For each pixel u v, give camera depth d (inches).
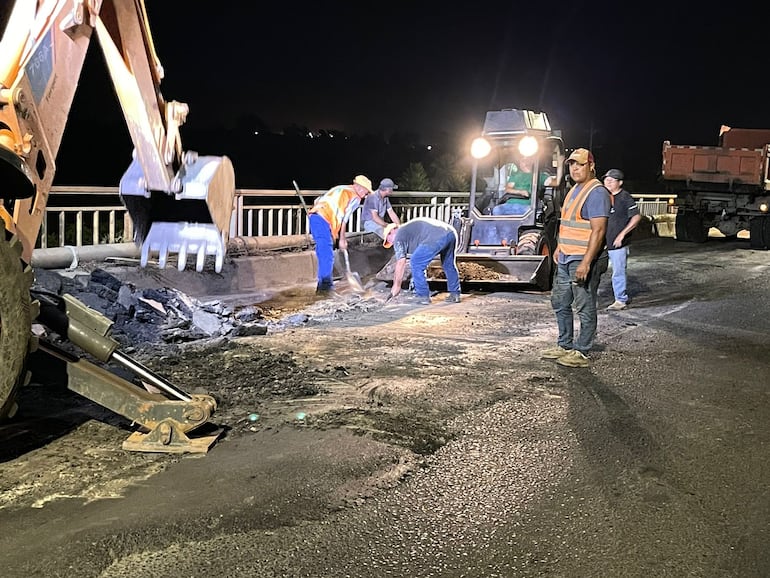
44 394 219.5
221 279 404.5
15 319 158.6
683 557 140.1
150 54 203.8
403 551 140.3
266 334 313.4
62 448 182.1
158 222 237.1
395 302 399.5
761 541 146.5
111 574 129.6
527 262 434.0
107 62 201.2
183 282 382.0
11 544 137.9
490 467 179.3
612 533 148.8
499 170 486.0
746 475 177.9
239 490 162.2
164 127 217.6
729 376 264.7
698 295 450.9
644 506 160.9
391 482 169.3
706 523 153.6
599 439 199.3
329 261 420.8
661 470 179.9
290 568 133.3
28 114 168.2
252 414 210.8
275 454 182.7
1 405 158.7
